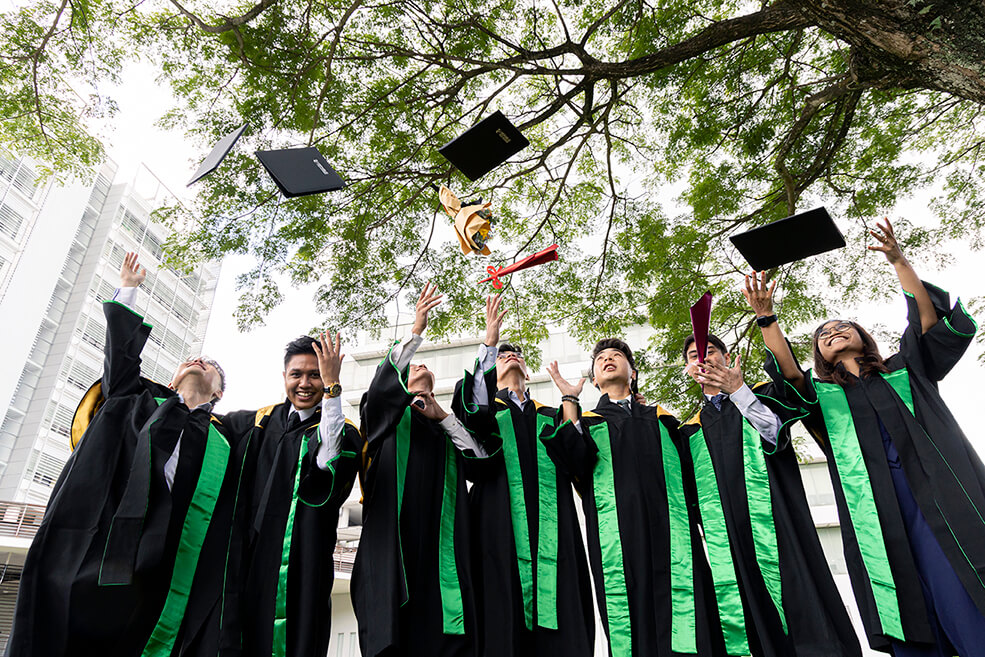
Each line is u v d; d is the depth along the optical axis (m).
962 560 2.61
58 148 6.63
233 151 6.35
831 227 3.32
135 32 6.06
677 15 6.56
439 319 7.15
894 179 6.93
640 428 3.41
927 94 6.72
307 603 2.80
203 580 2.82
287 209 6.61
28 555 2.63
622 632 2.91
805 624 2.79
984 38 3.03
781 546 2.97
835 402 3.22
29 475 26.67
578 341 7.66
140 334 3.17
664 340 7.43
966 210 7.05
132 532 2.68
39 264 29.11
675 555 3.04
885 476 2.93
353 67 6.50
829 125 6.38
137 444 2.90
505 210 7.83
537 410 3.64
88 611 2.60
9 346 27.39
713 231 7.28
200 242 6.50
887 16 3.20
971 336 3.02
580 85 6.14
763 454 3.20
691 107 7.07
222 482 3.06
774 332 3.26
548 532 3.20
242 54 5.89
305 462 2.96
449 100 6.70
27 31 5.96
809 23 4.80
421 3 6.36
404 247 7.10
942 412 2.96
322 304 6.89
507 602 2.98
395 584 2.85
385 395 3.10
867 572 2.82
